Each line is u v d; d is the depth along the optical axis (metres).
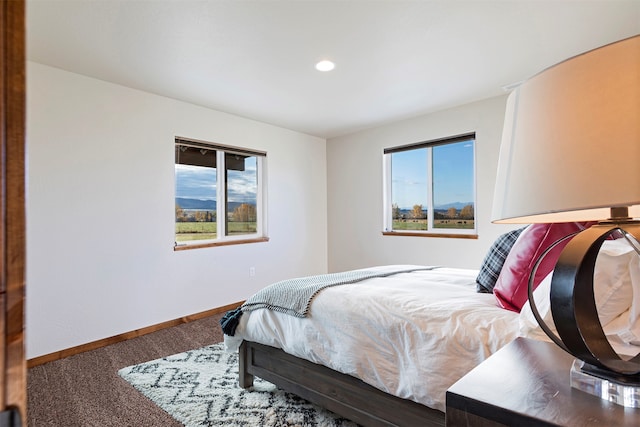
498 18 2.08
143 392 2.10
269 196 4.38
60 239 2.70
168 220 3.39
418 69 2.78
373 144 4.55
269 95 3.33
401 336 1.44
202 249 3.66
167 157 3.39
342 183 4.92
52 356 2.63
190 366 2.48
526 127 0.73
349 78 2.94
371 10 1.99
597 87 0.63
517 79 2.99
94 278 2.88
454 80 3.01
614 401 0.67
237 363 2.53
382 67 2.73
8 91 0.37
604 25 2.15
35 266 2.57
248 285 4.11
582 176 0.63
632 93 0.60
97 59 2.56
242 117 4.05
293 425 1.76
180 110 3.48
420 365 1.35
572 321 0.71
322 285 1.92
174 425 1.76
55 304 2.67
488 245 3.54
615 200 0.59
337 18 2.06
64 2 1.88
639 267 1.00
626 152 0.59
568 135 0.65
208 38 2.28
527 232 1.59
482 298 1.69
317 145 5.02
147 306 3.21
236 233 4.13
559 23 2.13
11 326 0.37
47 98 2.64
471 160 3.75
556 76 0.68
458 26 2.16
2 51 0.37
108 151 2.98
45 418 1.82
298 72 2.81
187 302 3.53
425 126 4.00
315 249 4.96
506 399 0.70
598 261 1.07
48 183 2.64
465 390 0.74
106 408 1.92
